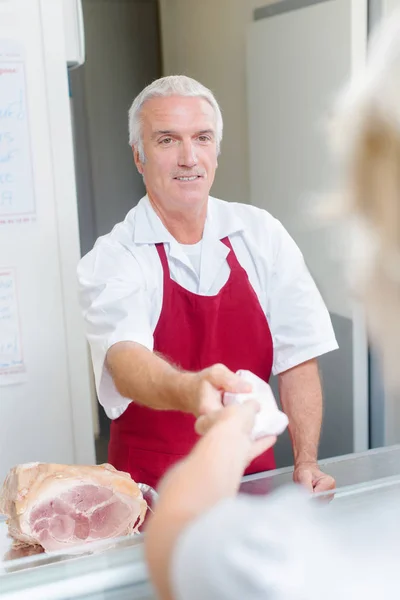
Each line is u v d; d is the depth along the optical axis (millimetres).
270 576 383
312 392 1411
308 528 427
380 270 403
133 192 3697
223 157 2984
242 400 744
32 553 936
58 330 1750
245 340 1429
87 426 1825
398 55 401
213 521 427
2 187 1642
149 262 1404
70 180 1692
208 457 510
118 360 1163
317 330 1413
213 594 388
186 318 1410
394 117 390
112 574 684
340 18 1909
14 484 986
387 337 412
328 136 440
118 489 992
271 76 2355
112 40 3486
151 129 1349
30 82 1617
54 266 1716
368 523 448
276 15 2287
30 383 1755
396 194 389
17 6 1574
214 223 1470
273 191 2438
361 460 1029
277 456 2520
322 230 2098
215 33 2895
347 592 384
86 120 3494
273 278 1461
